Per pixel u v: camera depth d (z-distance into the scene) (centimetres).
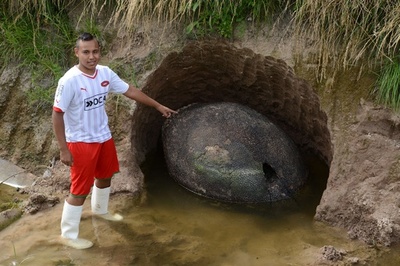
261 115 506
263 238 434
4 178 489
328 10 456
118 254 411
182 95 549
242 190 465
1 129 511
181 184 491
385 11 447
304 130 530
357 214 434
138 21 508
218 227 447
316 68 468
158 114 542
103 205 441
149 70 498
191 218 456
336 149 454
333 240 429
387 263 404
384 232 417
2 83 516
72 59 518
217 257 412
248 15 493
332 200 446
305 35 473
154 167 520
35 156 501
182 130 493
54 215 447
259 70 504
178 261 407
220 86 545
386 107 450
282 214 462
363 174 444
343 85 462
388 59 449
